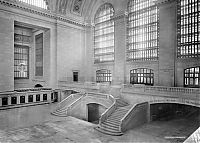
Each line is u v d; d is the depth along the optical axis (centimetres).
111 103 1656
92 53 2934
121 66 2416
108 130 1316
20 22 2361
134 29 2320
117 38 2478
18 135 1235
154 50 2078
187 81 1762
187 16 1766
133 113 1415
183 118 1750
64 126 1462
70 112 1848
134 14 2316
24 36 3155
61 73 2739
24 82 3172
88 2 2914
